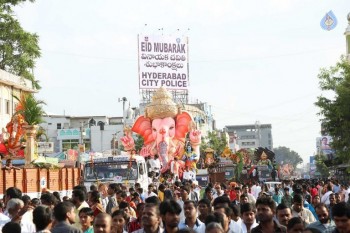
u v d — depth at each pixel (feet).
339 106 171.83
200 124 393.09
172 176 158.10
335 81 175.42
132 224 47.16
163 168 173.47
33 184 111.14
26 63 205.46
